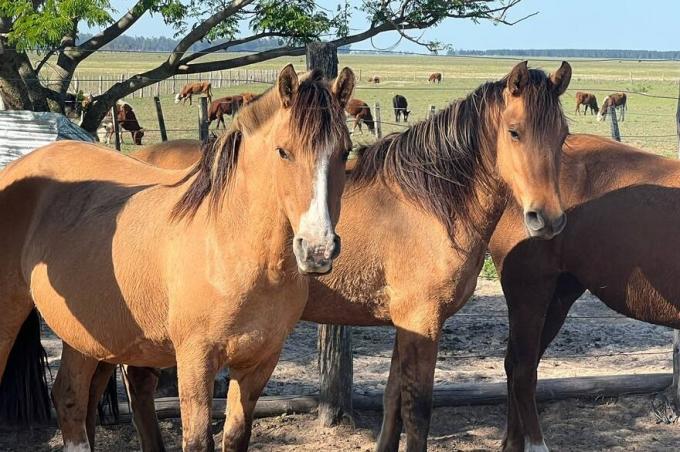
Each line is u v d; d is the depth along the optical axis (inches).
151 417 184.7
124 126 807.1
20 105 504.4
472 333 302.8
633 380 240.2
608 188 193.0
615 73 3513.8
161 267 144.3
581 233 193.5
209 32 587.2
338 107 123.6
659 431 225.6
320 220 119.6
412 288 171.0
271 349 144.4
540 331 198.8
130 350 156.3
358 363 271.7
